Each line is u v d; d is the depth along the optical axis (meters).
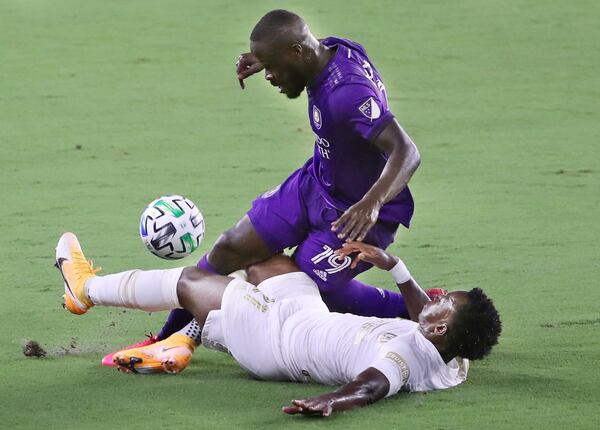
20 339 20.19
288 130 40.62
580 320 20.91
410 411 16.16
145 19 60.19
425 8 62.41
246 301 18.03
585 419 15.80
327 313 17.95
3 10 61.97
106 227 28.58
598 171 34.75
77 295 19.38
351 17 60.31
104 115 42.72
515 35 56.69
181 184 33.16
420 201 31.27
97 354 19.44
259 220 19.89
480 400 16.66
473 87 47.59
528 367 18.33
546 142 38.75
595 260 25.23
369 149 18.92
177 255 20.38
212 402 16.73
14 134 39.75
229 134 39.97
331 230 18.44
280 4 63.56
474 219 29.22
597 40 55.78
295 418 15.91
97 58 52.25
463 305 16.97
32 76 48.84
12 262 25.39
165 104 44.56
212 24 58.94
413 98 45.56
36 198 31.66
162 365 18.30
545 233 27.77
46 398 16.94
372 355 16.94
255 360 17.88
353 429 15.42
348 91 18.34
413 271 24.55
